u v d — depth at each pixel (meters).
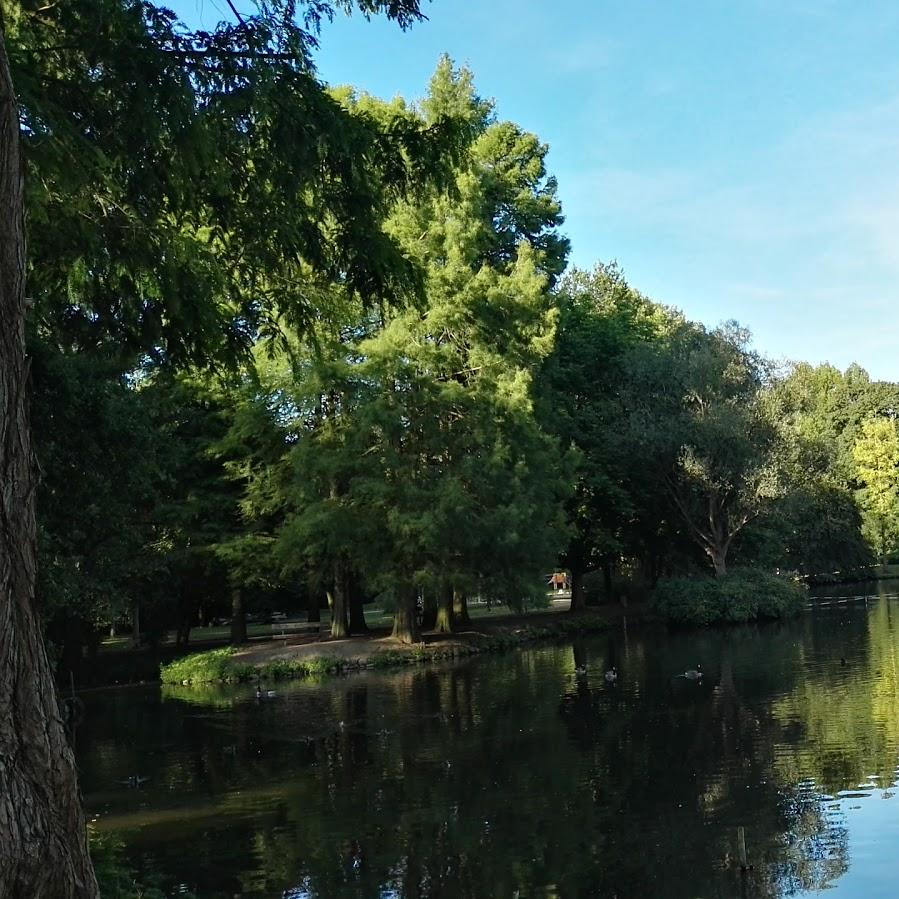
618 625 41.31
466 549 29.81
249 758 16.27
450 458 29.95
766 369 43.06
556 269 40.03
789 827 11.23
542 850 10.81
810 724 16.75
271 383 29.34
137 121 7.92
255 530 31.97
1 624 3.23
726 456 40.09
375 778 14.41
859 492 68.69
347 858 10.72
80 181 7.59
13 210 3.63
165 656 34.38
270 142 8.70
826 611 42.12
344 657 29.39
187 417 30.11
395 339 29.03
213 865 10.56
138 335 9.96
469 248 30.39
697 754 15.01
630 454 41.22
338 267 9.93
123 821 12.46
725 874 9.86
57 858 3.22
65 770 3.36
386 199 10.15
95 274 9.60
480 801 12.88
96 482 16.12
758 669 24.31
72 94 8.11
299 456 28.52
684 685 22.27
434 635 34.19
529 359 31.95
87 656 30.66
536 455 31.17
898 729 15.87
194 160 8.24
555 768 14.55
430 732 17.95
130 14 7.71
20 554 3.38
